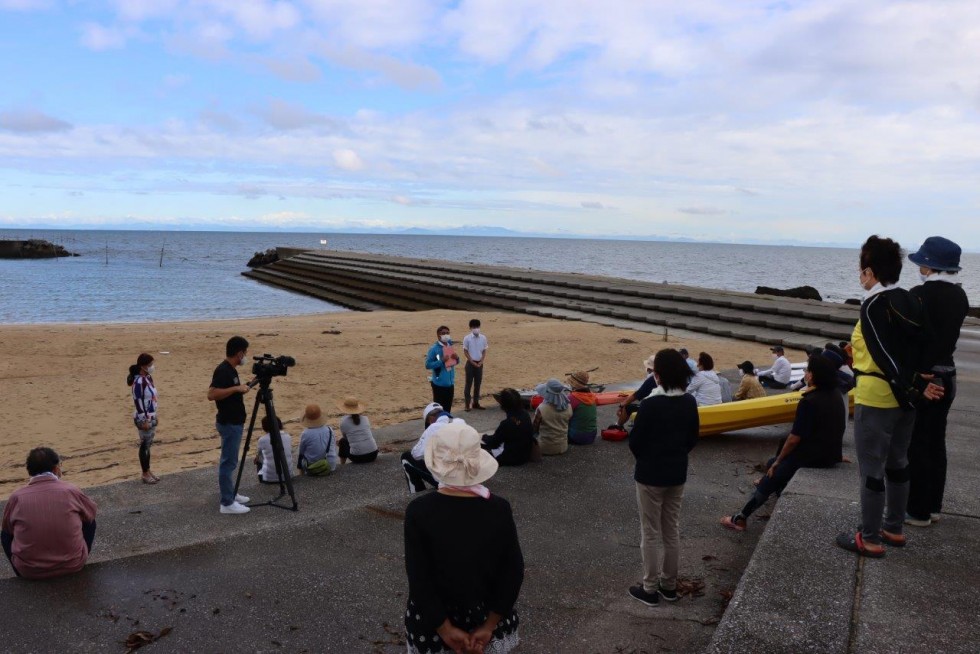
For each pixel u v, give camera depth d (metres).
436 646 2.59
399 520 5.96
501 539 2.59
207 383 15.44
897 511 4.25
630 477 7.15
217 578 4.85
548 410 7.81
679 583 4.75
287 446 7.69
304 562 5.13
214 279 67.44
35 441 11.04
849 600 3.67
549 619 4.32
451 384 11.62
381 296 47.00
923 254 4.12
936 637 3.32
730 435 8.95
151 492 7.67
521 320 30.22
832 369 5.82
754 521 5.93
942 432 4.59
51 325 25.45
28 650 3.92
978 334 22.03
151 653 3.93
